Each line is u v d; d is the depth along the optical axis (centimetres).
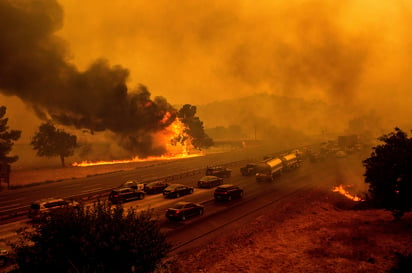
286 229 2209
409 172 2083
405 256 1622
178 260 1616
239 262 1619
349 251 1753
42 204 2395
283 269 1537
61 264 1077
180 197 3281
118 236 1123
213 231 2120
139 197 3158
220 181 4003
